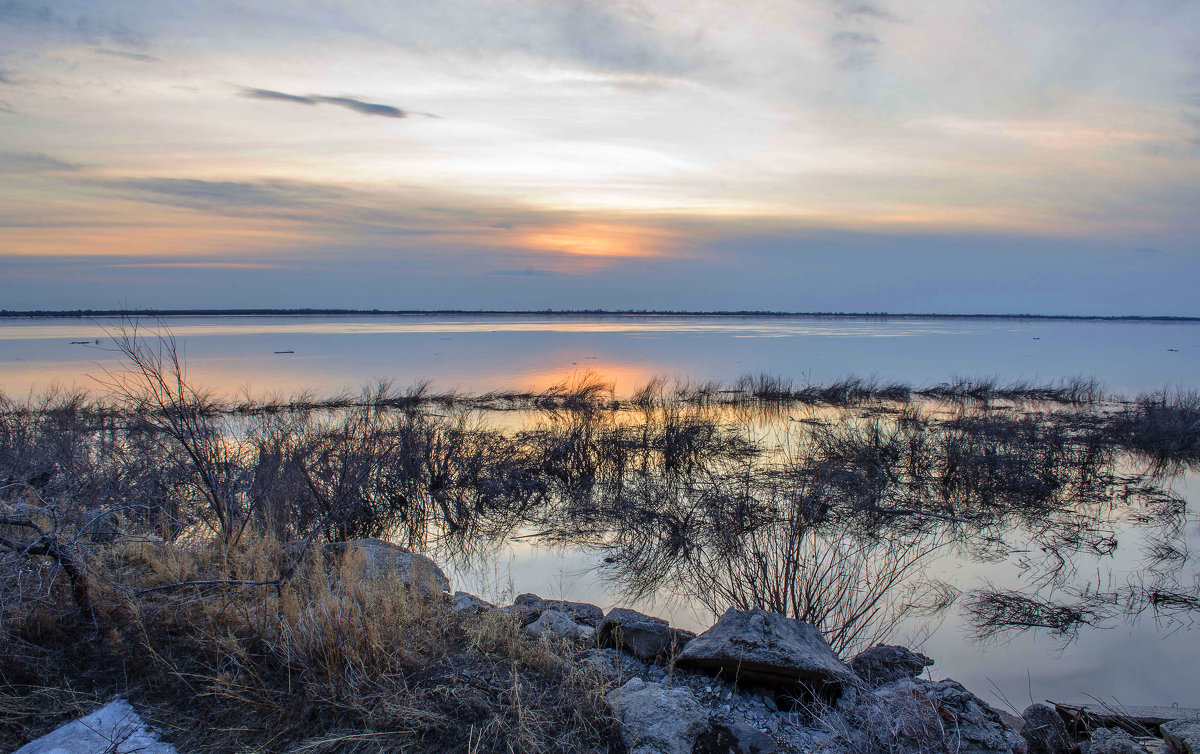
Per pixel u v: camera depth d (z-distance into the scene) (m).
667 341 87.31
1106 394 32.41
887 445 18.28
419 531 12.77
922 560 10.92
